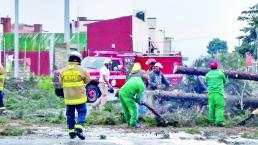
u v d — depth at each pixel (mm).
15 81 39719
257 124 21438
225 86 24609
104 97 27141
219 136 17453
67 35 44812
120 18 75562
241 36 68688
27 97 32875
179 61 39875
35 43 82562
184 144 15055
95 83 33000
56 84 32750
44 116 23281
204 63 31750
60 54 45250
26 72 59469
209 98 21406
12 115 23203
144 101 21500
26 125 20234
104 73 27062
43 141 15156
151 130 19047
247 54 65438
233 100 23469
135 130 19000
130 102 19844
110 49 76250
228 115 22906
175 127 20438
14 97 31391
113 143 14883
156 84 23859
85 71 15969
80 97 15875
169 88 24188
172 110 23312
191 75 25406
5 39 83688
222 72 22094
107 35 76312
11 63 61219
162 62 39312
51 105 28609
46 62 82062
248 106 23703
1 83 24422
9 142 14883
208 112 22109
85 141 15273
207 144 15227
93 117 21906
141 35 80375
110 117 21219
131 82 19859
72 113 15961
